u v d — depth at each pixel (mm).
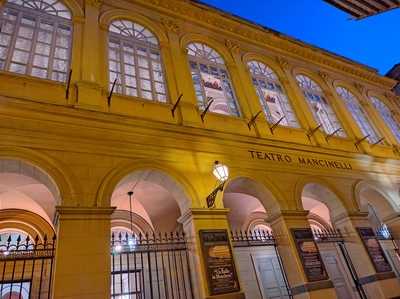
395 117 17922
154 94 9844
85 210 6418
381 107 18047
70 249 5945
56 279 5594
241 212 14398
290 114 13039
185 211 8000
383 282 9461
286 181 10000
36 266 10391
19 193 10727
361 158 12852
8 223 11258
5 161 6512
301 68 15641
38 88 7730
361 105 16641
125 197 11648
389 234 12242
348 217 10523
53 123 7258
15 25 9070
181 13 13234
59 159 6883
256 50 14641
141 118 8492
